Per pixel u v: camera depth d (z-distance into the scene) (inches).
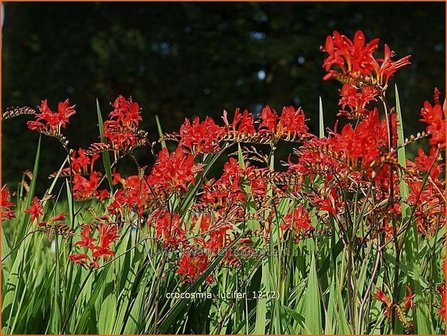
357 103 124.8
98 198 167.2
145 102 386.0
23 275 148.9
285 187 139.4
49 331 135.3
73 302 129.1
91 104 386.0
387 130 111.0
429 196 123.0
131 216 141.5
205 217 147.0
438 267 136.9
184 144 131.0
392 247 139.1
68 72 387.2
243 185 143.1
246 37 393.7
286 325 126.7
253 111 393.1
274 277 129.0
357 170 109.0
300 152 123.3
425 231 138.0
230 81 391.2
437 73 383.2
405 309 115.0
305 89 387.2
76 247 153.7
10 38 387.9
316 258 138.1
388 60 108.6
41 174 367.6
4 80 382.0
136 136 131.9
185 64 390.3
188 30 393.4
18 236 155.5
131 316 129.3
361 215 114.0
